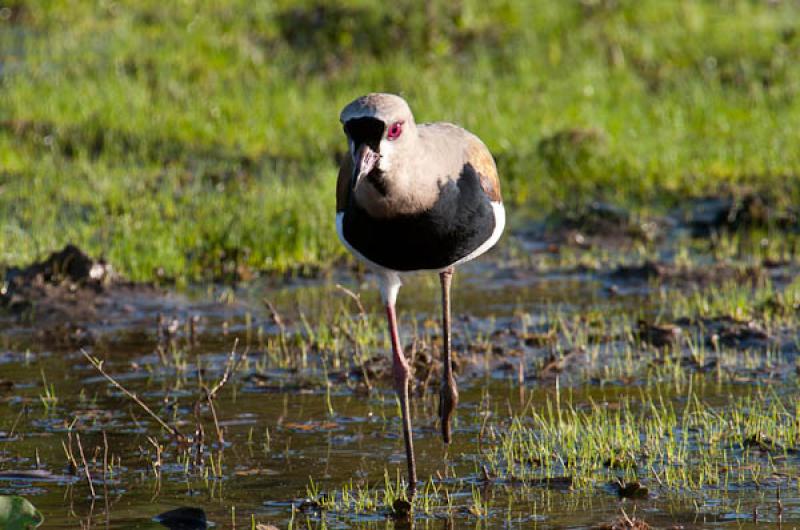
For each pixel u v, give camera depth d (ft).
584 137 62.69
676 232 54.49
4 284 46.37
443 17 84.33
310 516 26.02
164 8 92.73
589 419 32.04
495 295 46.50
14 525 24.67
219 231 51.72
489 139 64.59
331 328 40.55
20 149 64.80
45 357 39.04
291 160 63.93
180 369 37.47
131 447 30.66
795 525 24.76
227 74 79.10
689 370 36.60
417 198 25.00
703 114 67.97
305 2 89.92
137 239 50.67
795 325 40.50
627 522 24.67
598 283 47.98
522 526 25.13
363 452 30.12
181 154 64.85
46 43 84.89
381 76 77.25
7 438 31.35
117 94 72.95
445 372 29.17
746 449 29.53
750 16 84.99
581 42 81.30
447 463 29.22
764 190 57.52
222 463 29.35
